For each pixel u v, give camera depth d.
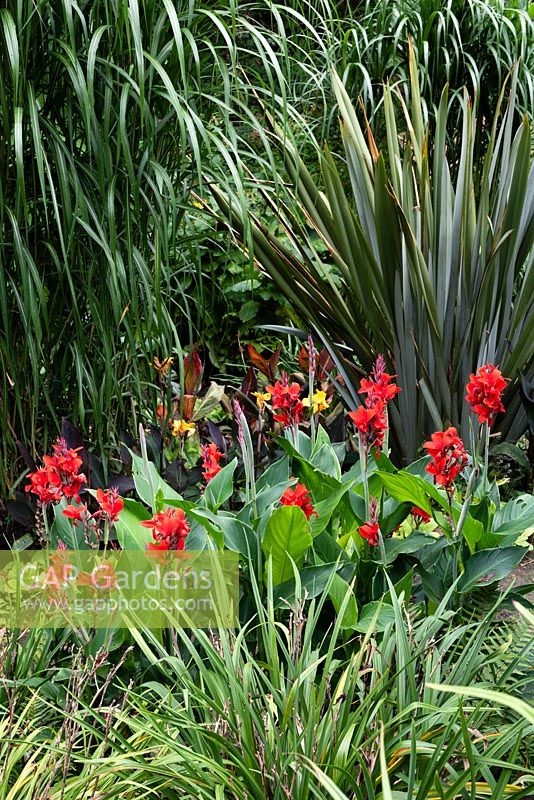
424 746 1.50
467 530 2.07
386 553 2.04
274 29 3.45
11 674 1.84
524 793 1.42
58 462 1.88
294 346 4.98
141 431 2.12
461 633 1.78
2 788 1.49
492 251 3.28
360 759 1.39
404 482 2.02
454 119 4.82
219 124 2.79
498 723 1.77
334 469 2.34
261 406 2.95
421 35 4.62
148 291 2.42
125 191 2.36
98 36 2.12
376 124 4.84
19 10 2.03
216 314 5.08
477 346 3.47
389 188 3.32
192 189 2.77
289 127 3.32
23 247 2.24
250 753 1.50
